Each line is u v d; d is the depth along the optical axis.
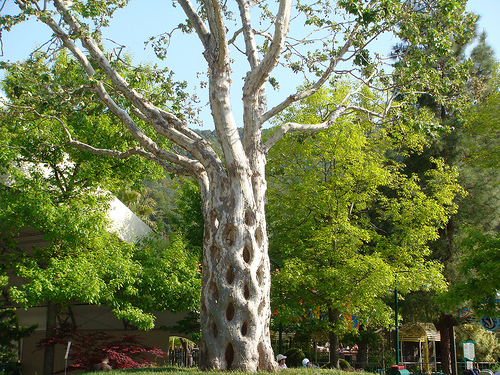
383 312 17.36
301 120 18.75
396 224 19.03
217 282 9.45
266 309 9.73
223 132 9.99
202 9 13.41
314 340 28.30
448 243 22.56
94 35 11.34
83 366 15.89
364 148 20.14
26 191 13.70
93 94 12.77
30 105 12.20
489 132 24.48
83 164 15.88
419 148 20.28
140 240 17.69
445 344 23.70
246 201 9.90
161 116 11.05
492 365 28.25
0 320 19.55
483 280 14.13
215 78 10.23
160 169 17.28
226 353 9.30
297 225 19.66
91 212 14.62
